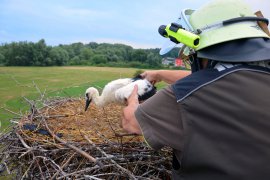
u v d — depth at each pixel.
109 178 2.90
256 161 1.60
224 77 1.68
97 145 3.15
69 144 3.07
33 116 4.04
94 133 3.59
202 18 1.91
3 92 15.05
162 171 2.97
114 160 2.91
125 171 2.68
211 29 1.83
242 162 1.61
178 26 1.99
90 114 4.48
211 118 1.66
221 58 1.71
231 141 1.63
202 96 1.68
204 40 1.81
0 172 3.48
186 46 2.09
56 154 3.17
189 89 1.73
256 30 1.77
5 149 3.54
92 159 2.76
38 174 3.11
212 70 1.76
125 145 3.16
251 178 1.60
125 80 4.54
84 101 5.20
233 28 1.76
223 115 1.64
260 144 1.60
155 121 1.81
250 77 1.66
